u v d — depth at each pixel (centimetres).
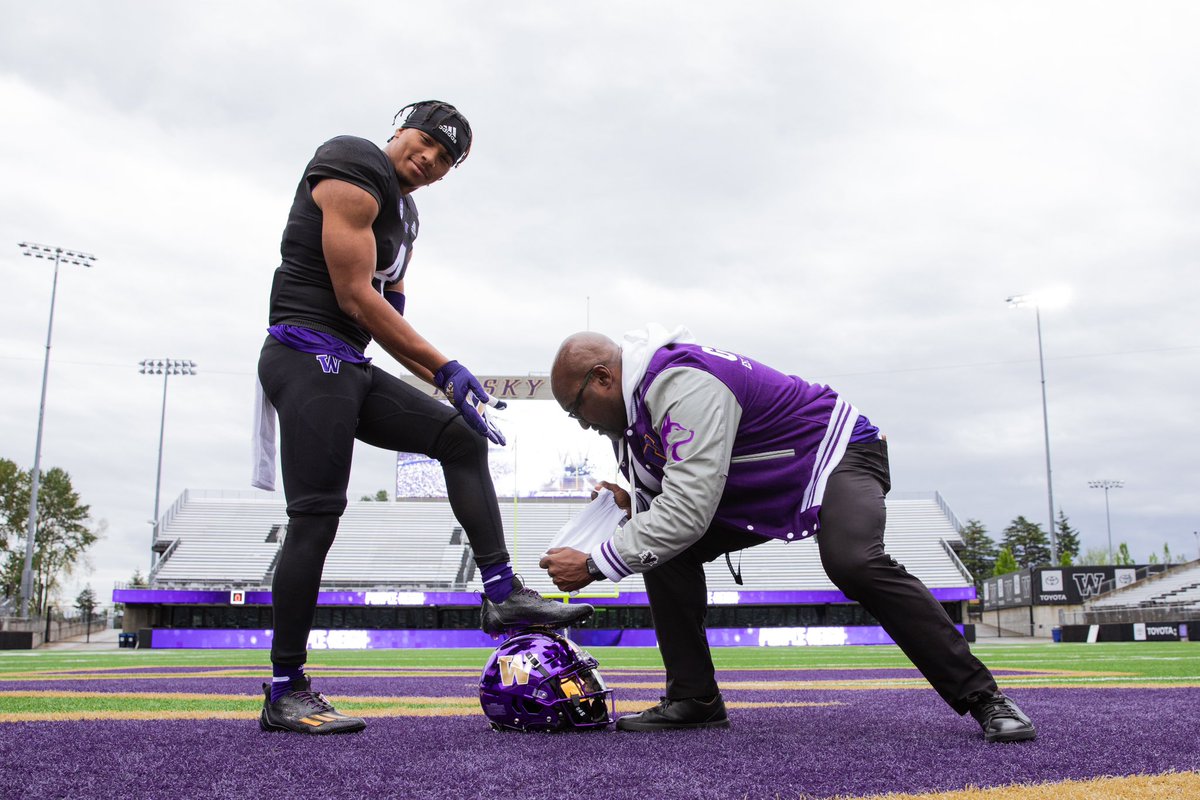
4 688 526
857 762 192
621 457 263
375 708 364
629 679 664
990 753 205
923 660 234
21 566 5119
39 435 3069
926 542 3256
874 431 255
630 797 154
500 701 252
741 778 173
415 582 3034
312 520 257
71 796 156
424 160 277
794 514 238
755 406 236
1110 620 2895
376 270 278
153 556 3306
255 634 2414
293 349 261
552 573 244
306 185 266
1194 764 190
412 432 279
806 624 2703
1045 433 3525
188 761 193
